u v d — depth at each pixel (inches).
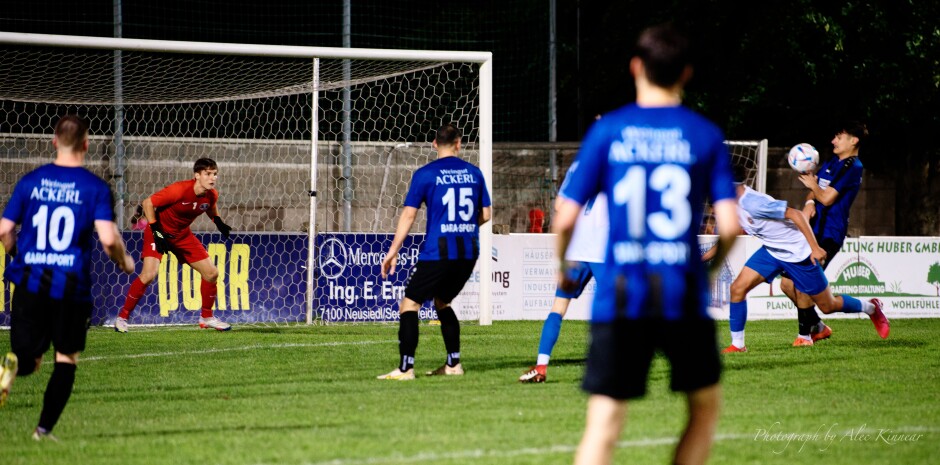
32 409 917.2
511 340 1481.3
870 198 2714.1
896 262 1871.3
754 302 1841.8
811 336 1407.5
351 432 776.3
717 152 507.8
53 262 729.0
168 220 1585.9
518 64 2928.2
